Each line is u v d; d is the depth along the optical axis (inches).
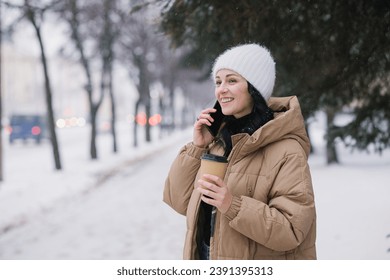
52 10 562.6
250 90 77.5
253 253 73.4
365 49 181.6
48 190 435.2
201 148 87.1
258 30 173.3
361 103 222.1
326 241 213.8
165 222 298.5
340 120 468.8
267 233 67.6
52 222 309.6
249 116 80.3
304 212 68.7
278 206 69.9
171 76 1200.2
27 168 623.5
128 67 947.3
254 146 73.3
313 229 75.1
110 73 852.6
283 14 173.0
